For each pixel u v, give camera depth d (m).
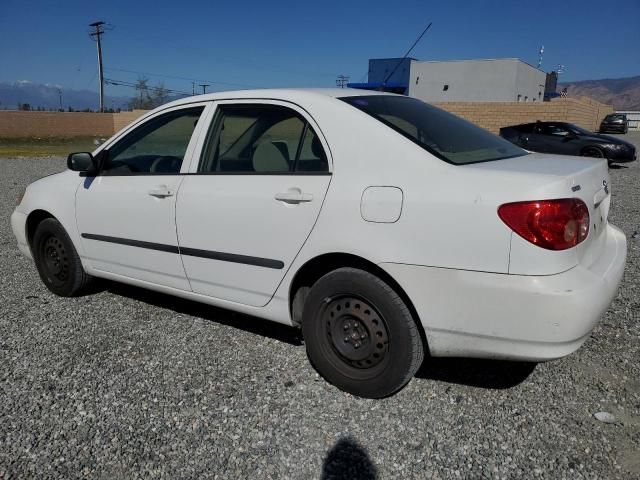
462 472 2.50
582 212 2.64
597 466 2.51
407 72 35.50
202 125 3.74
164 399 3.11
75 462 2.59
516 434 2.76
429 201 2.70
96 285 4.96
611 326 4.01
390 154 2.91
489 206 2.56
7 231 7.73
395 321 2.87
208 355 3.64
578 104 22.98
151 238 3.87
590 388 3.17
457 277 2.64
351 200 2.92
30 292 4.96
